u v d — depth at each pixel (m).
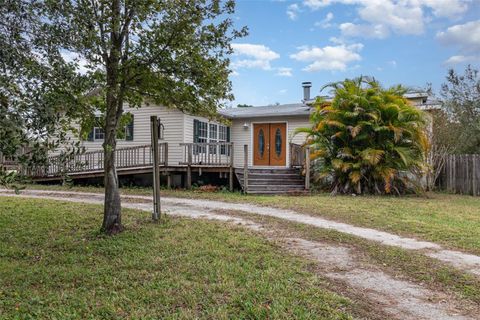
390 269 5.03
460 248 6.04
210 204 10.44
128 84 6.80
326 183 14.28
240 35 6.64
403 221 8.02
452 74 22.59
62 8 5.25
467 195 14.69
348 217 8.42
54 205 9.95
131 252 5.68
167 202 10.81
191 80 6.70
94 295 4.13
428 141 13.80
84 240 6.46
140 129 16.84
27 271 4.94
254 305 3.76
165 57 6.42
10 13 4.67
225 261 5.18
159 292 4.14
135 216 8.41
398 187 13.43
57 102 4.52
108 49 6.06
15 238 6.64
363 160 12.90
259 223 7.82
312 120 14.71
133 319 3.53
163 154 15.09
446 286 4.46
